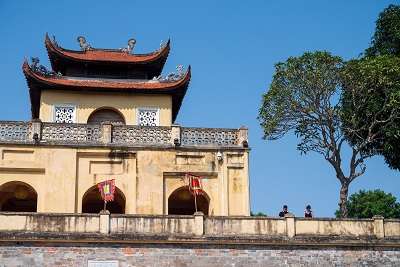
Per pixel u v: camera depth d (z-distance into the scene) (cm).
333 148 3728
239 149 3519
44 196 3319
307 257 2938
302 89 3716
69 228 2838
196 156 3491
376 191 6025
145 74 4231
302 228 2984
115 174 3406
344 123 3775
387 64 3622
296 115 3759
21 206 3812
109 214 2877
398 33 3978
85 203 3744
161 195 3397
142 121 3988
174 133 3500
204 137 3538
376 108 3709
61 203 3319
